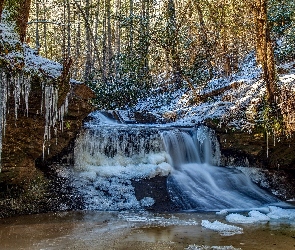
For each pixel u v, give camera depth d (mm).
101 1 24109
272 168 9883
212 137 10156
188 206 7664
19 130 6848
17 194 7156
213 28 15680
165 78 18453
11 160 6910
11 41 6133
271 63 9680
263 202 8344
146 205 7594
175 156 9633
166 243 5207
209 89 14008
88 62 21094
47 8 25484
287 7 13336
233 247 5059
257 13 9867
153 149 9406
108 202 7578
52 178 7855
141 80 16484
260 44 9812
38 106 6832
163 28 14781
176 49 14805
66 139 8156
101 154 8859
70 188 7770
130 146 9203
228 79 14211
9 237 5414
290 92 9430
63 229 5875
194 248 4996
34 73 6500
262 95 10258
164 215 6992
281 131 9352
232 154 10094
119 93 15633
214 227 6074
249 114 10000
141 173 8641
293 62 12953
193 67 14992
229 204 7953
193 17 17766
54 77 6902
